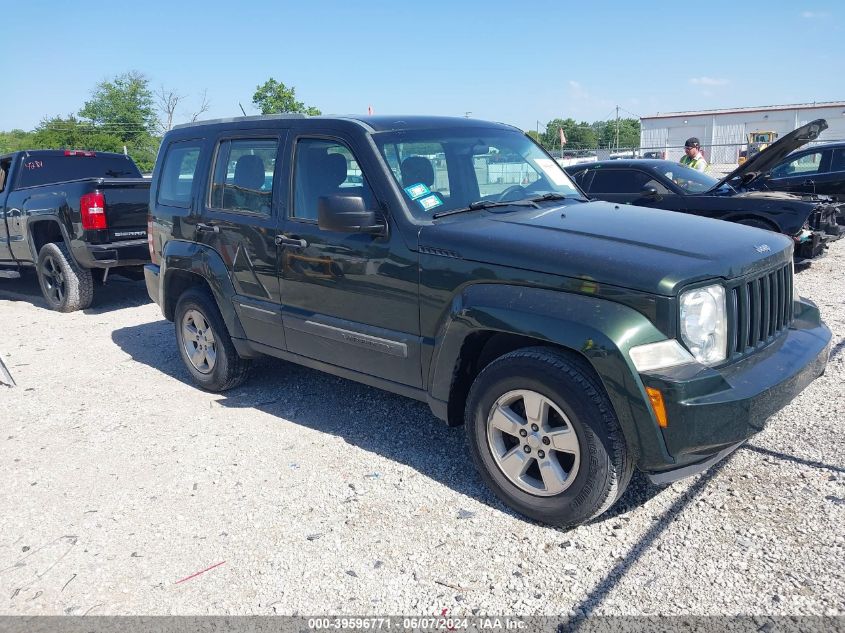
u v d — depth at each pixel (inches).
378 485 155.9
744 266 130.7
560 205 172.2
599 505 128.1
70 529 144.6
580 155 1341.0
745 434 122.8
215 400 215.0
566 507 131.0
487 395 139.5
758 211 347.9
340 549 132.6
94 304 372.8
